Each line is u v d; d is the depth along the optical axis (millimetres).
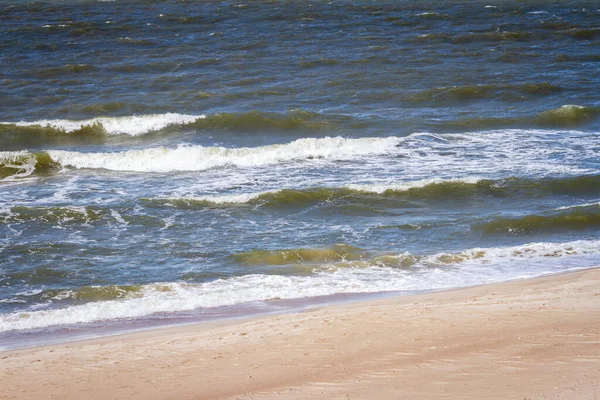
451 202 35219
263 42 82750
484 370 15141
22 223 32031
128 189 37781
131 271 26984
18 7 122375
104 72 68312
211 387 15703
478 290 23344
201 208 34219
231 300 23922
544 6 116000
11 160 41562
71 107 55969
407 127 49906
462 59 73500
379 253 28641
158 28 94562
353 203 34938
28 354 18953
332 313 20750
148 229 31516
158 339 19672
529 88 59875
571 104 55812
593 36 87000
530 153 43375
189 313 22797
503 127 50250
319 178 39375
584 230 31281
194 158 42812
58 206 34531
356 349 17250
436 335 17828
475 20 99875
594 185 36812
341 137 45531
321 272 26594
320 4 120438
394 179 38781
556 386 13828
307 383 15344
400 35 87625
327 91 60500
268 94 59688
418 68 68938
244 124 50812
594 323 17938
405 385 14672
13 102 57500
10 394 16109
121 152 43156
